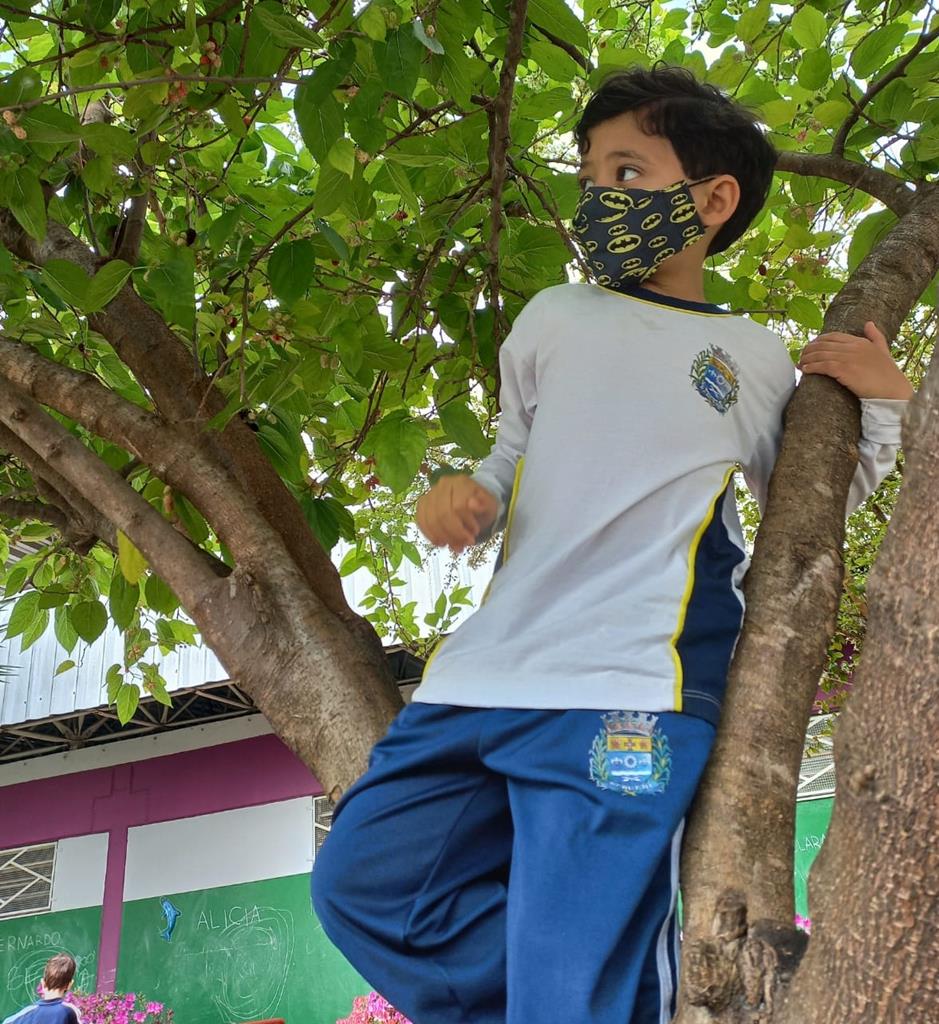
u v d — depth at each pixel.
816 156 2.34
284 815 9.43
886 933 0.73
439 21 1.91
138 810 9.73
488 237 2.77
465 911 1.10
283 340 2.30
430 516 1.22
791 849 0.96
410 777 1.14
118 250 2.33
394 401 2.83
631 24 3.08
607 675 1.08
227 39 2.06
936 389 0.81
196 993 9.05
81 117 2.65
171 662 8.65
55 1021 6.38
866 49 2.37
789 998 0.80
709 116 1.46
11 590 3.38
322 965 8.90
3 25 2.45
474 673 1.13
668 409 1.28
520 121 2.55
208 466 1.82
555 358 1.37
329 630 1.56
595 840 0.99
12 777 10.06
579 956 0.93
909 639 0.77
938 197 1.74
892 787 0.75
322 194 1.95
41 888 9.73
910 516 0.80
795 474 1.24
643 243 1.44
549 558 1.19
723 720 1.05
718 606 1.14
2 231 2.38
